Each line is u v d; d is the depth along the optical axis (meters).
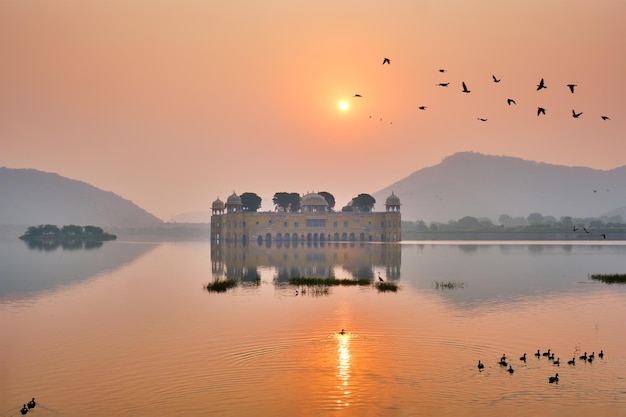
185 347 65.50
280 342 67.19
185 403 49.81
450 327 74.19
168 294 103.31
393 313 83.31
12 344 67.81
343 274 133.62
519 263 164.12
